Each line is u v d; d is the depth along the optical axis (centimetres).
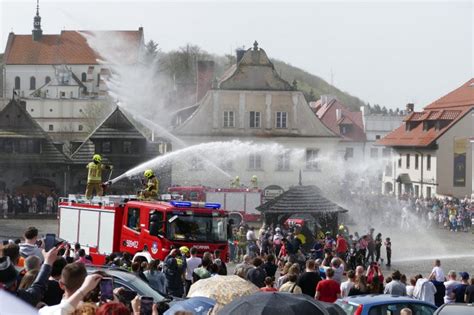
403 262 6419
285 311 1309
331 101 16612
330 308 1617
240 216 8312
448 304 2084
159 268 2911
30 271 1481
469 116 12469
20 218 9406
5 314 1056
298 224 6216
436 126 12825
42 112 18012
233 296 1711
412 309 2250
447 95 13388
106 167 4488
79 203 4262
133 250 3934
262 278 2808
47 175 10888
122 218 4012
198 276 2827
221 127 11288
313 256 5284
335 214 6944
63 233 4378
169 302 2025
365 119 16162
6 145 10856
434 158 12512
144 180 4431
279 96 11388
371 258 5928
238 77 11344
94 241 4131
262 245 5531
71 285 1160
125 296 1691
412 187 13212
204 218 3897
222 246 3922
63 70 19288
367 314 2200
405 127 13675
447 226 9850
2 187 10844
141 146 10681
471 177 12506
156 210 3828
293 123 11412
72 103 18000
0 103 18012
